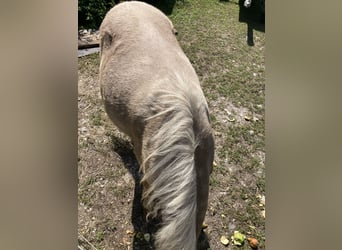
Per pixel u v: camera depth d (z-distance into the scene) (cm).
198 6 534
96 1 420
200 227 196
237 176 295
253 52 442
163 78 200
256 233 261
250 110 354
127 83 215
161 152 173
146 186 204
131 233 252
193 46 428
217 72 395
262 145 321
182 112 175
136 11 249
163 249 163
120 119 226
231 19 514
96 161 290
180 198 162
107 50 247
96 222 255
